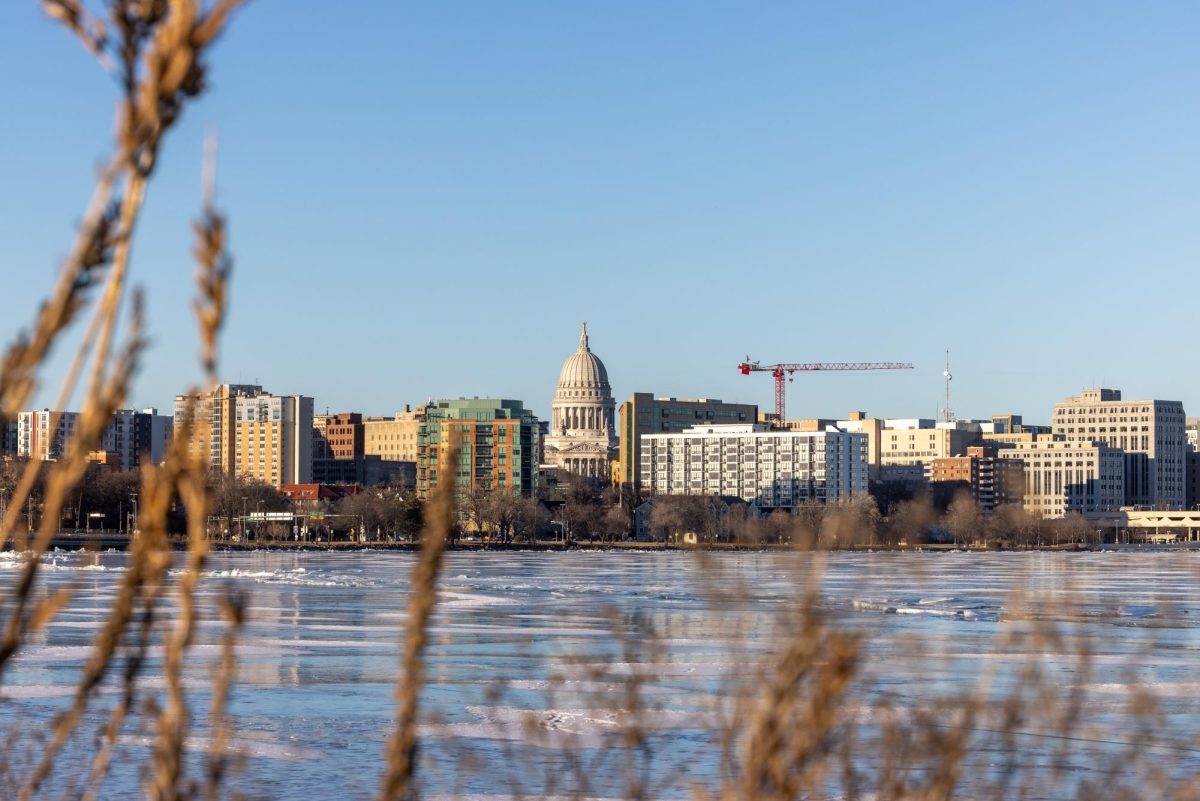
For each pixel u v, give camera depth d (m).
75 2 10.71
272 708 129.88
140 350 12.09
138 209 11.06
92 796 15.46
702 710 119.25
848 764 24.06
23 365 11.09
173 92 10.80
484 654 176.12
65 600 13.22
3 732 104.94
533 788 85.69
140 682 139.50
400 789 16.55
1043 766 69.88
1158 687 137.62
